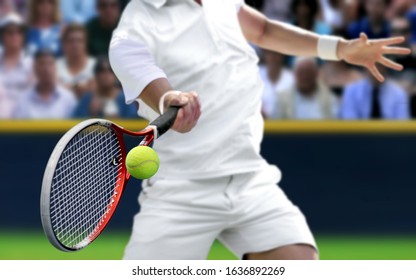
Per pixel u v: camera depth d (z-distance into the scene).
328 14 23.52
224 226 10.23
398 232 22.75
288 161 22.53
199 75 9.95
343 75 22.88
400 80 23.00
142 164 8.56
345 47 11.26
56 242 8.00
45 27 22.83
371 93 22.83
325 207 22.61
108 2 22.75
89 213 8.94
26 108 22.69
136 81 9.37
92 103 22.78
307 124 22.52
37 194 22.20
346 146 22.61
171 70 9.96
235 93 10.09
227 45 10.12
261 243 10.16
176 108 8.80
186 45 9.95
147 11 9.92
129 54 9.59
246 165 10.20
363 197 22.59
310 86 22.83
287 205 10.37
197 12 10.02
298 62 22.77
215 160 10.06
